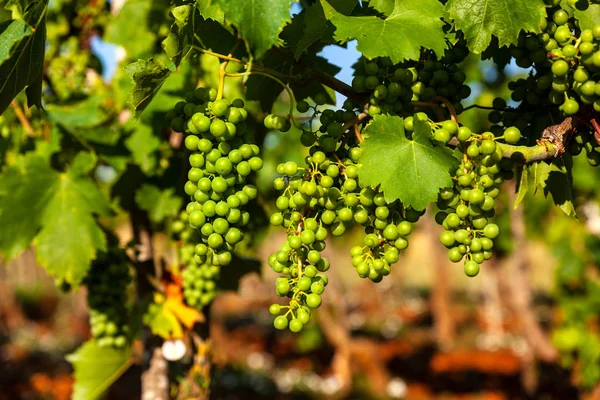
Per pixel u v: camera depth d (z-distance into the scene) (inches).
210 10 32.4
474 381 242.5
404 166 31.7
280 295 31.7
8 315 385.4
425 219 259.3
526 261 143.6
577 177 115.1
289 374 259.3
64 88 52.8
